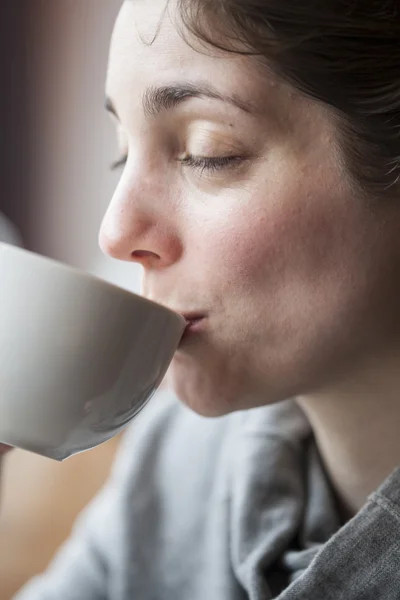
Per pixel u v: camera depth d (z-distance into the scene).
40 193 1.98
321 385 0.62
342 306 0.57
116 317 0.52
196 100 0.53
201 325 0.57
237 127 0.53
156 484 0.91
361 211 0.56
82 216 1.95
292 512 0.73
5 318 0.51
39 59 1.91
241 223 0.55
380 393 0.65
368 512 0.61
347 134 0.54
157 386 0.58
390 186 0.55
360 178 0.55
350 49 0.52
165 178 0.57
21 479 1.19
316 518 0.73
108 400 0.54
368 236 0.56
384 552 0.60
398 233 0.57
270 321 0.56
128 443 1.10
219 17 0.51
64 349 0.51
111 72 0.58
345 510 0.75
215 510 0.83
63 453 0.56
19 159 1.97
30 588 0.97
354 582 0.60
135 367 0.54
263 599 0.69
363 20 0.52
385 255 0.57
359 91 0.53
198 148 0.55
